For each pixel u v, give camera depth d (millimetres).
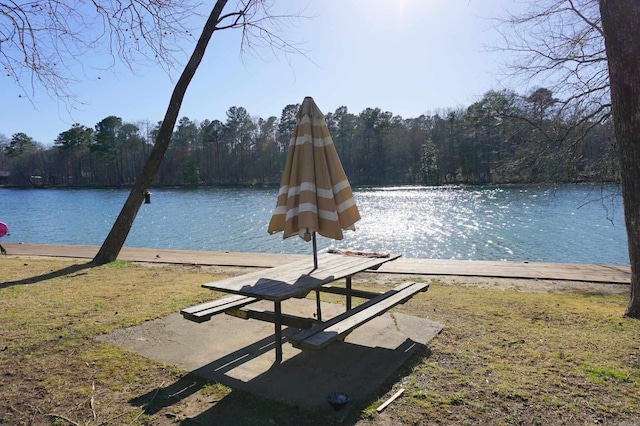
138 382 2912
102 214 30406
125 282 6254
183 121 70062
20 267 7605
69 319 4297
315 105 3496
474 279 6465
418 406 2547
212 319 4328
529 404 2545
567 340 3564
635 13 3771
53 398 2695
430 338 3674
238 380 2928
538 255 13469
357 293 4172
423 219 22672
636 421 2359
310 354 3379
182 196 47125
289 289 3043
